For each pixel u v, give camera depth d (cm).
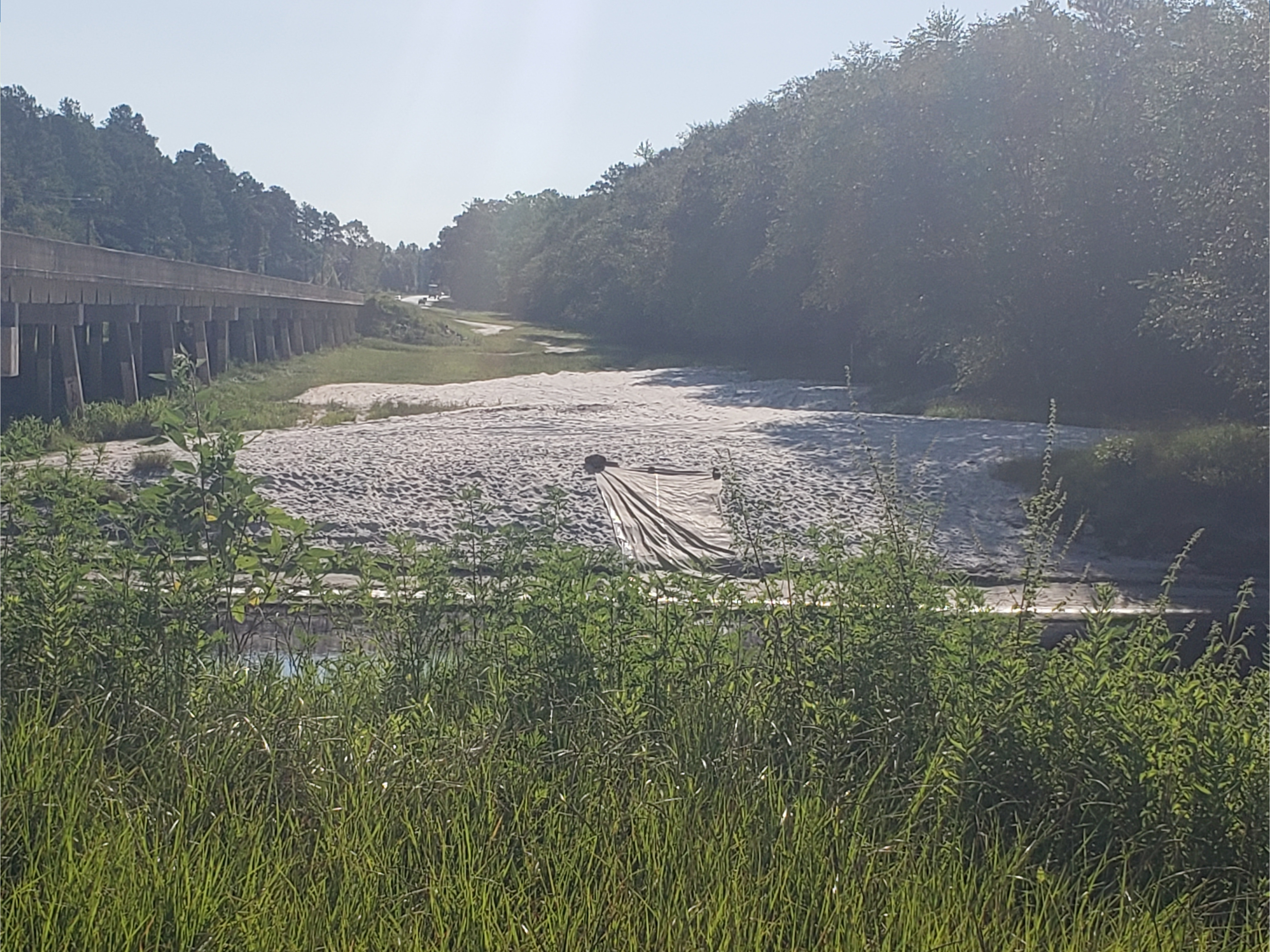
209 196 11188
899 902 423
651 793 489
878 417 2753
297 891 417
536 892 434
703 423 2606
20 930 388
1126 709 543
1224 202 1969
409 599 723
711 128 7431
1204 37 2270
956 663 588
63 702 570
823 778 518
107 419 2453
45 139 9056
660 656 621
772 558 880
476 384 4234
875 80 3722
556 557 704
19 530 700
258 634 770
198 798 480
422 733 560
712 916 408
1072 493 1775
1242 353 1991
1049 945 416
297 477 1838
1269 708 565
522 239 13312
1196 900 480
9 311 2366
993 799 522
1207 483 1741
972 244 3381
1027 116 3228
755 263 5019
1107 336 3003
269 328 5244
